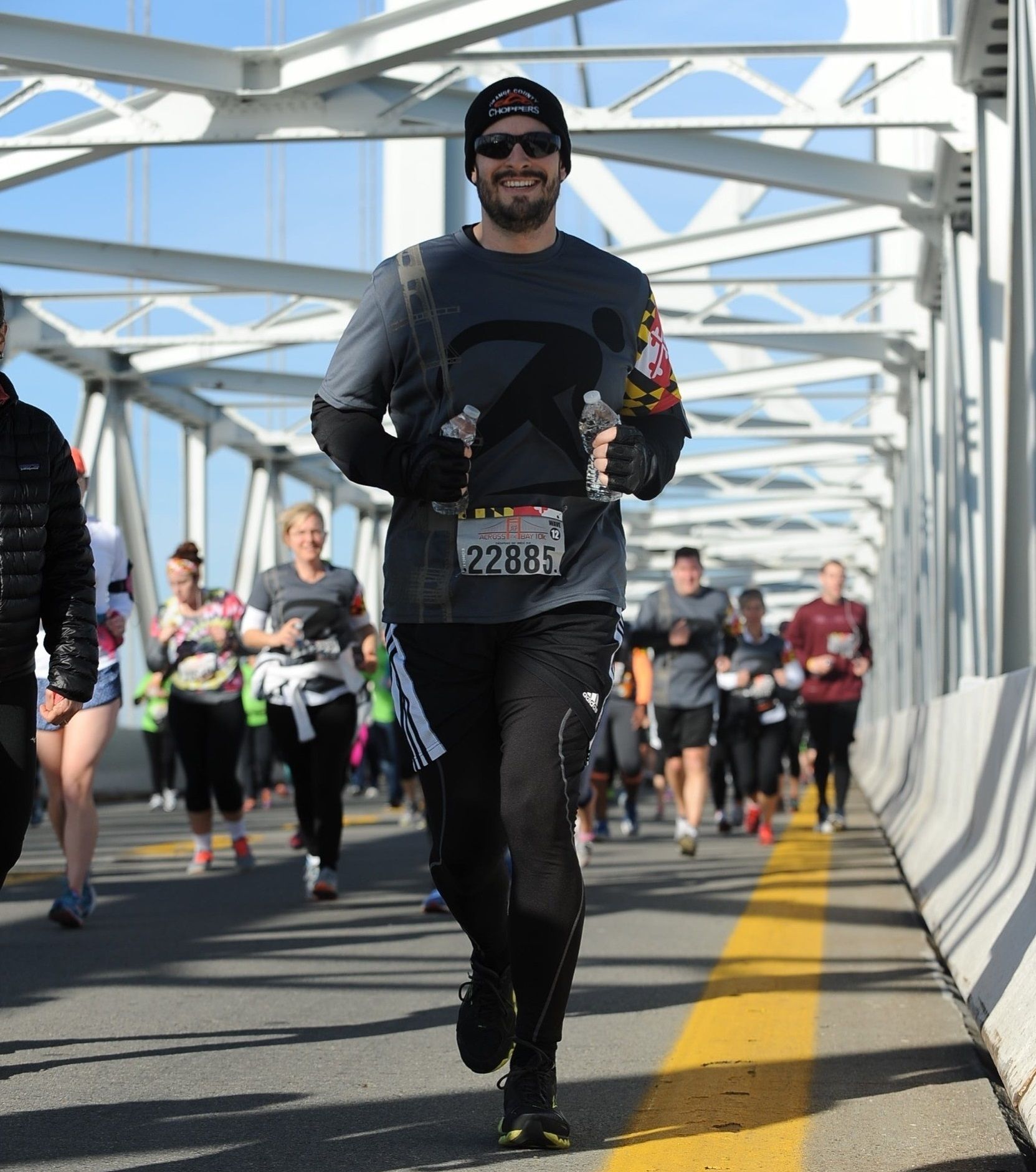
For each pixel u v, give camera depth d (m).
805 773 59.78
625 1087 9.37
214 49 27.22
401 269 7.96
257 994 12.81
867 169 31.08
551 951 7.74
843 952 15.03
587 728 7.82
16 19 26.47
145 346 45.56
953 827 19.03
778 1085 9.43
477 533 7.82
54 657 8.92
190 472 60.84
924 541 44.53
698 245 38.97
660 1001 12.39
